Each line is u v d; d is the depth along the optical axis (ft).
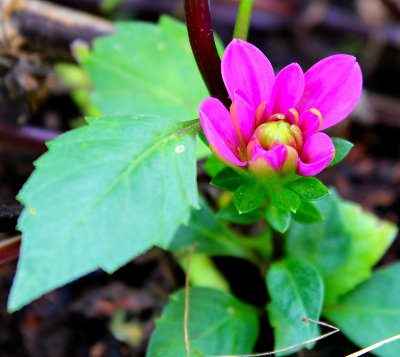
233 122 1.06
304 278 1.21
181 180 1.06
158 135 1.07
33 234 1.00
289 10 2.13
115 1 1.88
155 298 1.47
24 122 1.56
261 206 1.17
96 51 1.46
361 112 1.88
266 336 1.34
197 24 1.13
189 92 1.43
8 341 1.43
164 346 1.23
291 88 1.08
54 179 1.03
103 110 1.43
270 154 1.05
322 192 1.09
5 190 1.60
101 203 1.03
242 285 1.44
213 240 1.34
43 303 1.47
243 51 1.06
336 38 2.19
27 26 1.55
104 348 1.43
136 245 1.02
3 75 1.53
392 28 2.09
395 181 1.68
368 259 1.35
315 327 1.18
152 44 1.45
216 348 1.24
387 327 1.30
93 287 1.49
